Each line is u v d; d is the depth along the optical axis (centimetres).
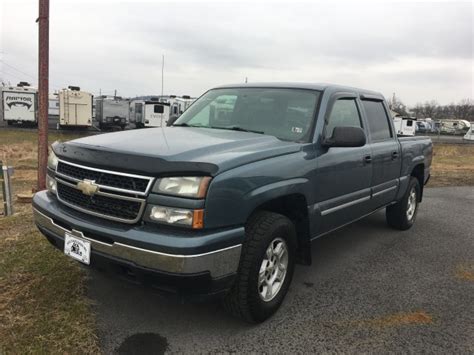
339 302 396
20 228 553
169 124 491
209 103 480
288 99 432
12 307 344
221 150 322
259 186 316
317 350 314
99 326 330
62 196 342
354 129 383
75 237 314
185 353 302
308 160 374
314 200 387
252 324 345
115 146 317
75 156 323
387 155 531
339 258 520
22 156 1791
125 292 385
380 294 418
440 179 1319
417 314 378
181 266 273
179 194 280
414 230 666
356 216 486
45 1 751
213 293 297
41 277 400
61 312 341
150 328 331
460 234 653
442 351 321
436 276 472
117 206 299
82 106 3619
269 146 351
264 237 324
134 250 282
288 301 393
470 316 379
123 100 4044
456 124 6812
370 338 335
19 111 3584
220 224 289
